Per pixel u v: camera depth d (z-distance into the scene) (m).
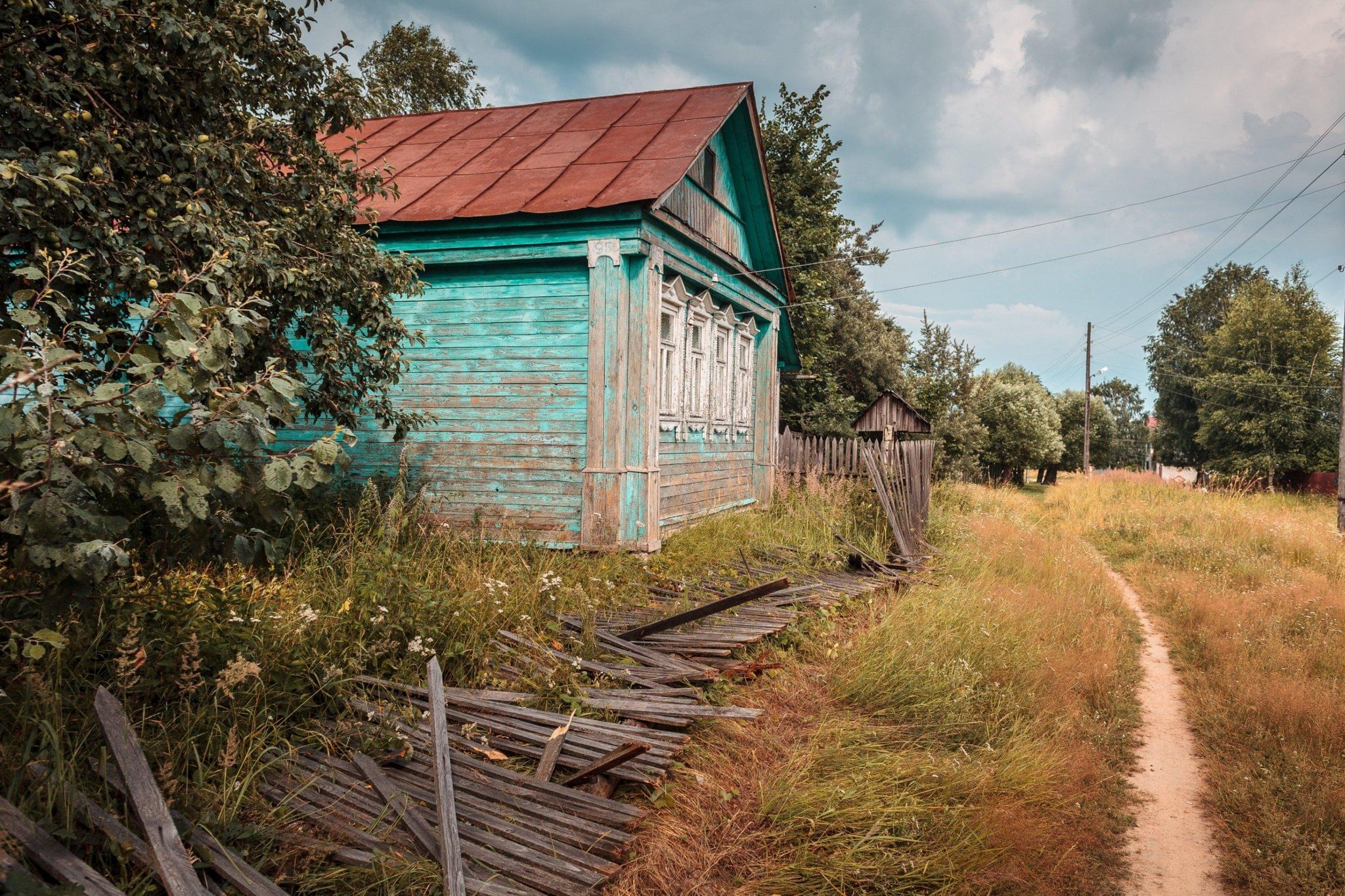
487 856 3.04
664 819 3.68
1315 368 32.81
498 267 9.20
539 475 9.05
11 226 4.18
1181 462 48.34
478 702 4.48
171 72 5.30
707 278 10.91
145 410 2.97
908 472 11.81
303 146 6.49
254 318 3.62
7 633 3.32
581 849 3.22
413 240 9.21
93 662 3.76
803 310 21.64
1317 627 7.90
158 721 3.45
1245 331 35.38
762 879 3.41
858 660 5.92
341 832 3.12
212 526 3.38
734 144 12.32
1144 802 4.62
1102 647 7.28
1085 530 16.59
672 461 10.23
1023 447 40.03
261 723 3.69
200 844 2.75
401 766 3.73
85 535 2.79
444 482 9.30
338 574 5.80
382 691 4.37
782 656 6.18
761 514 12.28
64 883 2.34
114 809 2.90
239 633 4.12
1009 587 9.00
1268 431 33.28
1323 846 3.98
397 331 7.10
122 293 5.03
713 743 4.53
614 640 5.91
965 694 5.45
